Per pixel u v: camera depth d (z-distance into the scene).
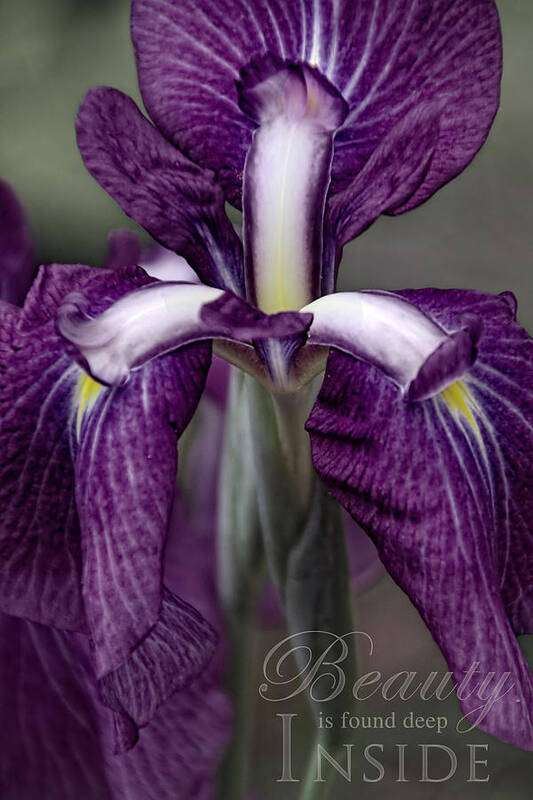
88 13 1.05
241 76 0.47
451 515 0.43
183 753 0.47
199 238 0.47
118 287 0.45
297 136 0.47
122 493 0.43
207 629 0.44
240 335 0.44
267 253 0.47
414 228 1.09
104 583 0.43
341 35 0.47
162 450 0.44
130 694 0.43
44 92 1.02
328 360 0.45
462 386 0.45
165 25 0.48
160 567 0.43
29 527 0.44
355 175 0.48
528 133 1.09
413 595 0.43
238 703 0.50
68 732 0.47
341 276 1.08
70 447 0.45
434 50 0.47
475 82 0.47
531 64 1.08
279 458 0.47
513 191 1.09
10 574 0.44
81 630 0.44
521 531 0.45
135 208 0.46
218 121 0.48
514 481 0.45
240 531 0.50
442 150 0.47
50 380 0.45
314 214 0.47
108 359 0.44
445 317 0.45
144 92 0.48
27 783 0.47
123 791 0.47
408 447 0.44
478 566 0.43
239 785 0.50
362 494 0.43
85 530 0.43
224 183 0.48
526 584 0.45
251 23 0.48
